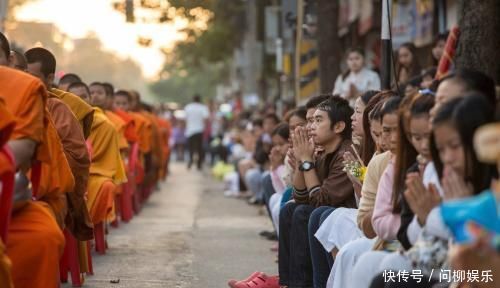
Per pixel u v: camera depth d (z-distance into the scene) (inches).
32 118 464.8
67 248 615.8
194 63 2659.9
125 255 770.8
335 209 527.5
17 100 464.1
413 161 417.4
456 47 665.0
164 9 1509.6
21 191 461.4
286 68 1552.7
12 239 456.8
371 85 922.7
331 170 555.2
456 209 333.1
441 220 370.6
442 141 354.9
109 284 646.5
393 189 422.0
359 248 465.1
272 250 807.1
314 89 1183.6
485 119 348.5
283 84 1566.2
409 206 404.8
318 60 1084.5
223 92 4020.7
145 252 790.5
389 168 434.6
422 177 404.5
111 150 756.6
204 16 1824.6
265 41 1827.0
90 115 649.0
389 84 691.4
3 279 419.5
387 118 451.5
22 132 462.0
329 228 515.8
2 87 466.3
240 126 1887.3
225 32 2405.3
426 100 399.9
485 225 326.6
